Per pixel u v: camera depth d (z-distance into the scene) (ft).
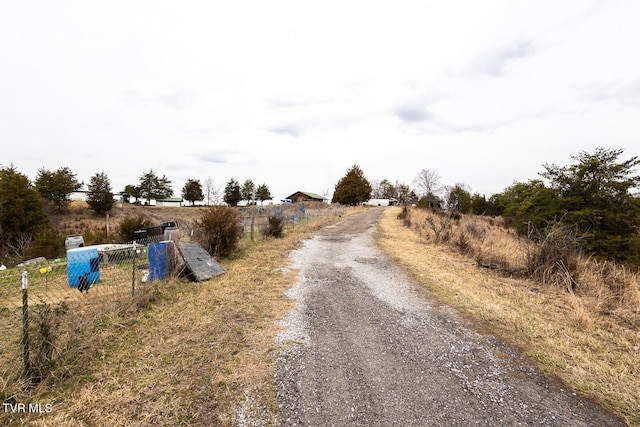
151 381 10.23
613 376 11.11
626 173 47.34
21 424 8.19
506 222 86.63
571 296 19.61
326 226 67.51
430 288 22.22
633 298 18.53
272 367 11.45
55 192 126.62
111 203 135.74
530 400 9.82
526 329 15.02
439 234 43.60
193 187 200.54
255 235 44.34
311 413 9.02
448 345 13.62
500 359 12.43
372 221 81.05
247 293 20.13
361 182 183.01
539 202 58.85
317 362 11.94
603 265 23.41
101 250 27.71
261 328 14.87
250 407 9.21
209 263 25.11
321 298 19.90
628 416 9.10
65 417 8.49
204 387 10.06
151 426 8.29
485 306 18.12
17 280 21.59
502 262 28.02
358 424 8.60
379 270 27.71
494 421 8.84
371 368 11.62
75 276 20.45
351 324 15.84
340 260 32.04
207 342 13.15
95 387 9.89
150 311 16.28
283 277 24.50
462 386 10.55
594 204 49.14
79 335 11.85
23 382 9.48
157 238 39.55
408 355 12.68
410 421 8.77
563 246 24.27
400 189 269.64
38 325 10.80
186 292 19.77
